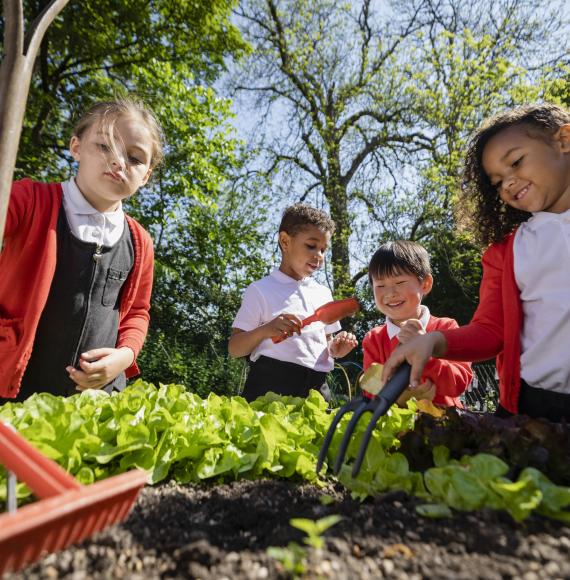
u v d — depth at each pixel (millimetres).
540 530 669
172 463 1012
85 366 1354
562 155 1304
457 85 9602
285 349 2176
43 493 600
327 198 10766
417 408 1299
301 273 2346
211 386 7879
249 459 1017
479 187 1580
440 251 9711
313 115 11070
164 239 9281
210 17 9055
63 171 7848
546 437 878
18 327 1477
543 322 1286
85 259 1597
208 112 8195
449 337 1175
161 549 639
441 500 779
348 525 708
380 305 2068
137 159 1610
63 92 8195
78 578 553
